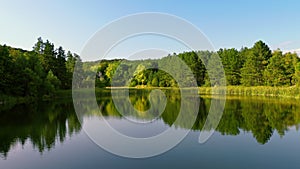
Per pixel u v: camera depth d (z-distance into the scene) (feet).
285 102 96.99
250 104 91.61
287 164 33.04
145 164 33.14
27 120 64.08
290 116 65.62
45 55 167.12
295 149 38.86
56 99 126.82
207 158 35.24
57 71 169.27
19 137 46.98
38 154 37.45
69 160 34.88
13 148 40.47
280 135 46.96
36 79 123.54
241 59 188.75
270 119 61.93
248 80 165.07
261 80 165.27
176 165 32.58
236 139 44.42
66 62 201.98
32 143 42.98
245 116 66.28
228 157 35.47
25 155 37.06
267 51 170.71
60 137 46.44
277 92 130.31
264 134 47.75
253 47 175.11
